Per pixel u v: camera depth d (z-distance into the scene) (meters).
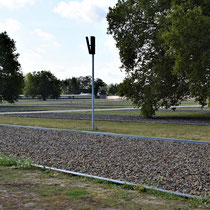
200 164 8.46
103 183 6.53
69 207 4.84
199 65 19.67
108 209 4.77
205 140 13.31
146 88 28.12
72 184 6.41
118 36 29.86
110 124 21.20
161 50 27.41
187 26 19.06
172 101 28.75
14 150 11.10
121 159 9.21
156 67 26.41
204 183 6.65
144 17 27.83
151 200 5.31
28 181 6.61
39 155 10.07
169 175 7.32
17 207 4.82
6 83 63.88
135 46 28.89
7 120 24.70
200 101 27.23
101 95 166.50
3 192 5.70
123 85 29.67
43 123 21.88
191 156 9.60
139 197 5.49
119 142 12.63
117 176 7.29
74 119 25.52
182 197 5.55
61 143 12.54
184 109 44.09
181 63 20.30
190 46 19.50
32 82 133.25
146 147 11.37
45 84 130.38
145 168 8.02
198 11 19.61
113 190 5.95
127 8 28.98
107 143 12.39
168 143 12.30
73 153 10.30
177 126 19.72
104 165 8.43
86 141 13.02
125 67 30.80
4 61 64.06
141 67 29.64
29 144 12.41
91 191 5.85
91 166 8.36
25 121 23.66
